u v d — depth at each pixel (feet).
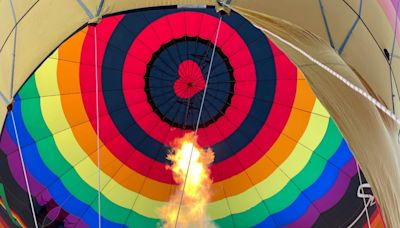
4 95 17.53
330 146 26.96
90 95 27.68
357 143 16.31
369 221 25.52
